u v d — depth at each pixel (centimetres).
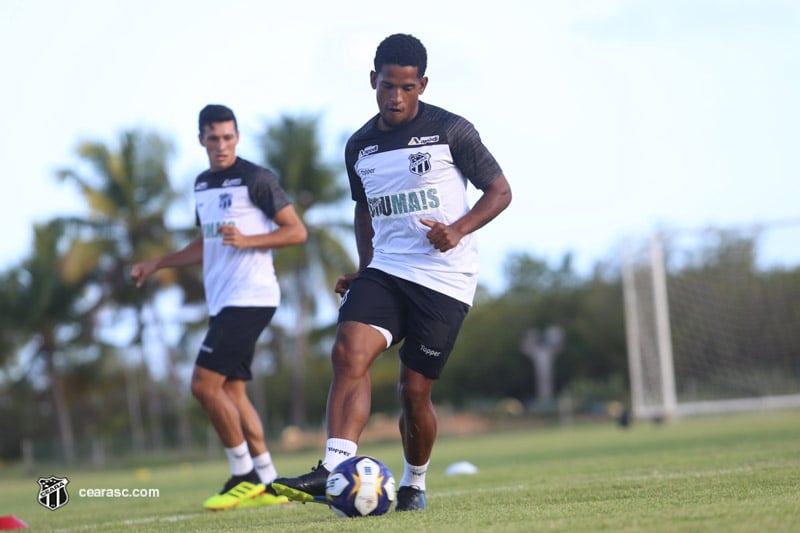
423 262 1719
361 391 1664
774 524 1252
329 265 14538
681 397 10012
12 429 15038
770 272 10169
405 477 1845
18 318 14325
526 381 18875
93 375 14925
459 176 1747
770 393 10031
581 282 19525
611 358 18025
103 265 14538
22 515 2644
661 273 8206
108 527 2017
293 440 12669
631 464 3127
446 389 18988
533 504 1817
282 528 1570
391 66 1686
